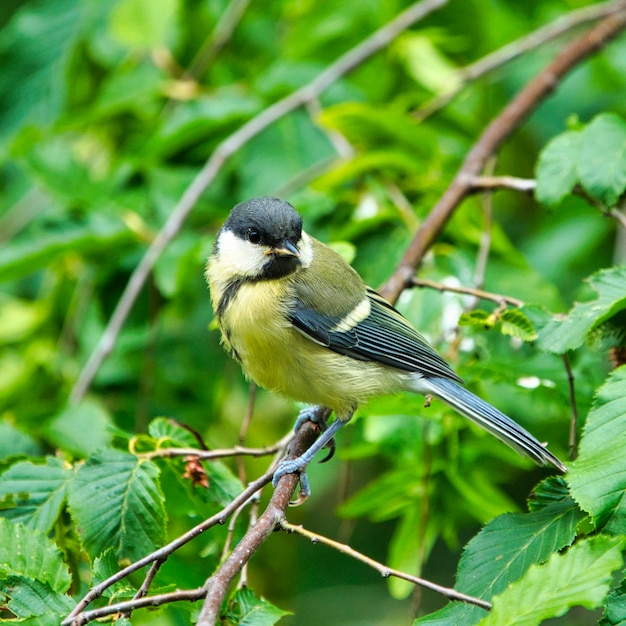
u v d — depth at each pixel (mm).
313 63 12023
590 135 8086
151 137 11141
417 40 12430
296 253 8234
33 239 10211
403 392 8594
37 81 12406
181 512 7566
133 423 10688
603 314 6562
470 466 9375
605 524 5488
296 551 12672
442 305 9672
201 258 10133
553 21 12703
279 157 11203
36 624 5145
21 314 11852
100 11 12484
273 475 7012
